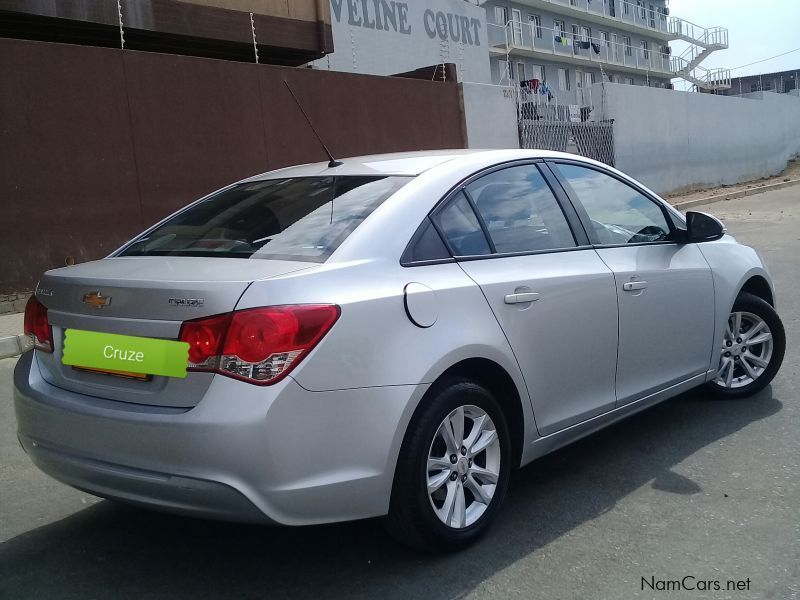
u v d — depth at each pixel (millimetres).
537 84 31234
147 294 2881
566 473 4129
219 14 12969
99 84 10688
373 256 3115
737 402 5152
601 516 3613
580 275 3795
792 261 11227
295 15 14164
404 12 21422
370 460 2887
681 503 3721
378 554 3316
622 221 4332
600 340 3873
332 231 3227
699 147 27328
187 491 2734
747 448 4359
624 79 45750
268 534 3545
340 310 2857
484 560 3242
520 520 3598
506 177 3832
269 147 12953
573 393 3768
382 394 2914
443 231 3406
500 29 35969
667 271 4332
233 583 3135
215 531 3604
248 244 3301
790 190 26281
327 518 2836
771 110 33562
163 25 12234
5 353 7832
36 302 3348
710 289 4652
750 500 3721
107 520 3771
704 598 2922
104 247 10797
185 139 11727
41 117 10102
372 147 14930
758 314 5098
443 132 16688
